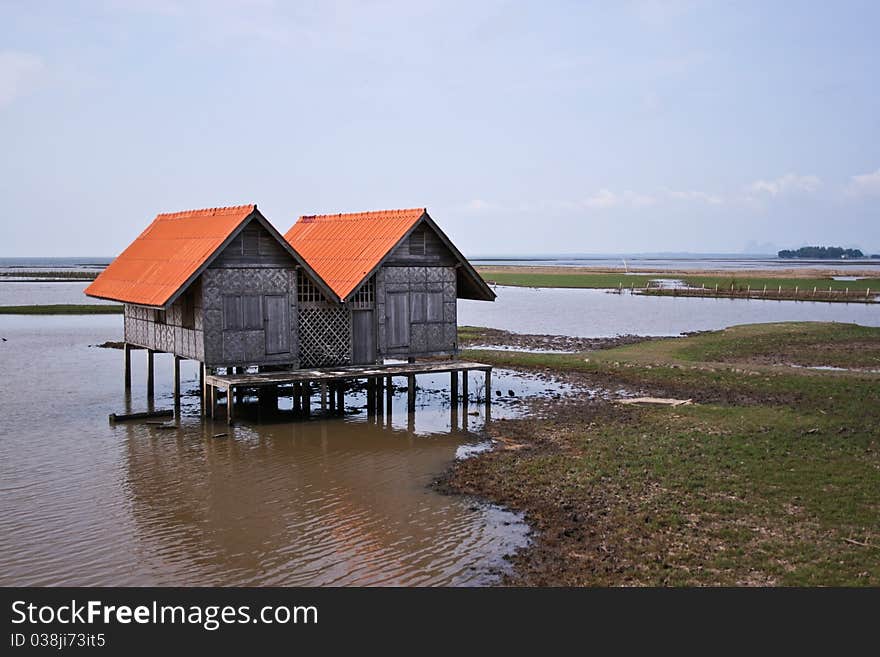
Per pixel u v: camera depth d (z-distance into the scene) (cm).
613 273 16050
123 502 1967
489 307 8200
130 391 3447
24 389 3478
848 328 5134
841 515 1731
